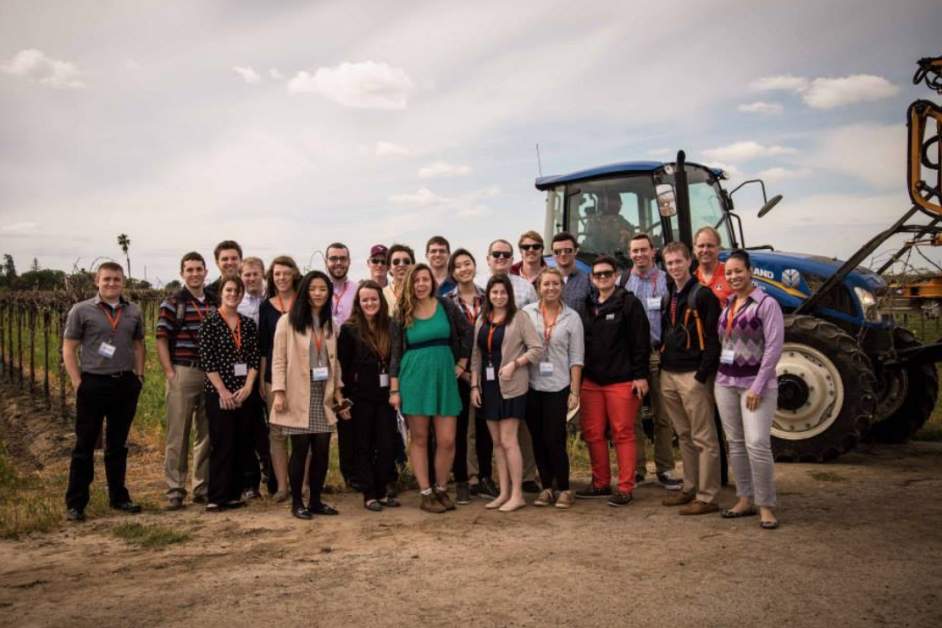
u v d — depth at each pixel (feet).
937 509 16.55
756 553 13.60
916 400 24.44
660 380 17.74
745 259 15.78
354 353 18.29
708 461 16.81
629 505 17.84
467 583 12.42
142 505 18.60
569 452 23.79
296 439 17.39
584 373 18.48
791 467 21.47
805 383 21.72
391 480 19.03
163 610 11.46
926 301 22.68
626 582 12.25
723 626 10.41
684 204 22.86
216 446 18.06
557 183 27.68
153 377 41.34
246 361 18.28
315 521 17.01
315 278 17.60
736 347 15.83
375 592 12.10
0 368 58.39
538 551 14.16
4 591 12.44
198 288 19.08
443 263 21.09
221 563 13.91
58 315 36.83
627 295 18.10
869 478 19.90
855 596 11.37
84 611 11.48
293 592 12.18
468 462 20.38
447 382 17.62
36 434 32.99
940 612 10.73
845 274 22.98
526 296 20.06
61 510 17.79
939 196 21.99
